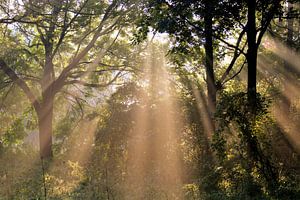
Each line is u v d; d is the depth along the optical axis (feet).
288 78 64.13
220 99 37.27
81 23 72.95
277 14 39.68
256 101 34.94
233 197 31.24
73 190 40.37
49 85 80.69
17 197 38.04
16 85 85.15
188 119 57.88
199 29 42.50
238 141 34.99
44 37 80.18
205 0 39.52
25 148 95.66
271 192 31.35
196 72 63.57
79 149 71.41
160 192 37.76
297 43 65.51
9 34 77.82
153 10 43.96
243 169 34.24
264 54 73.05
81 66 87.25
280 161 38.17
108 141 60.49
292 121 52.31
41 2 67.31
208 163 45.85
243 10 41.86
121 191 38.70
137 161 56.54
